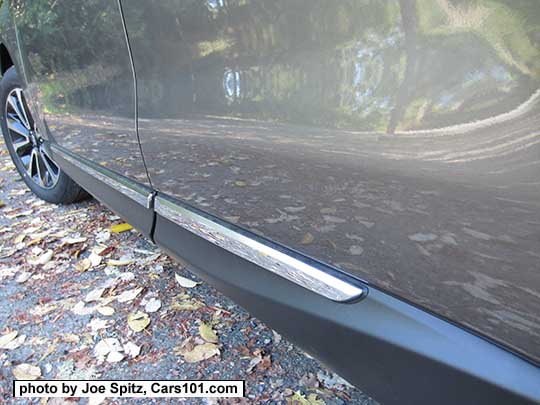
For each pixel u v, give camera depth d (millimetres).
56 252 1953
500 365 642
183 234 1243
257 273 1018
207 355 1365
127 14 1062
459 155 551
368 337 795
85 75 1408
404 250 692
